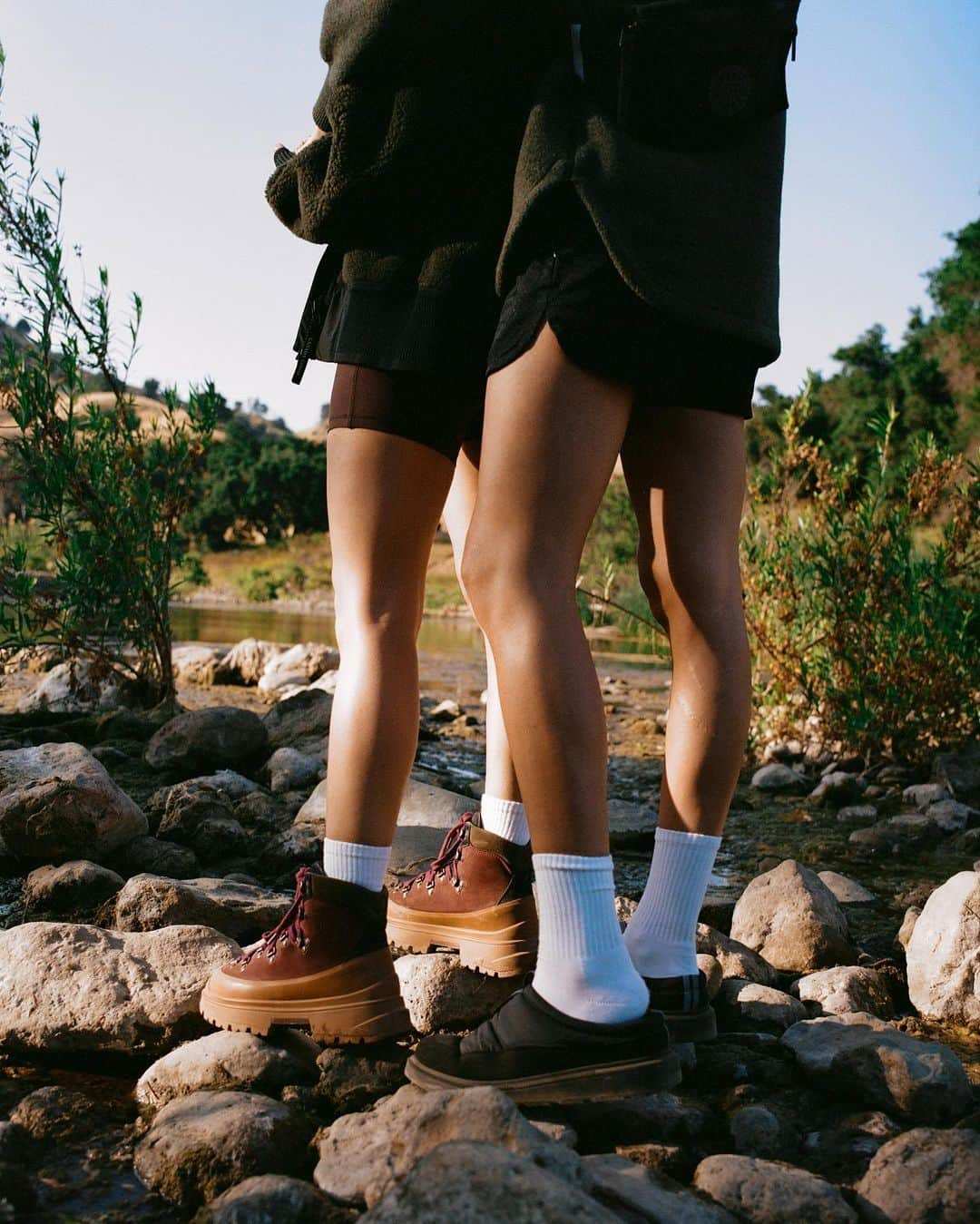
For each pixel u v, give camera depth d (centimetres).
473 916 183
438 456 172
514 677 144
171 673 476
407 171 165
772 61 151
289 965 161
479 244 167
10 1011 170
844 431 3000
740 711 163
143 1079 158
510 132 164
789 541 474
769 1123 143
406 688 169
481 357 169
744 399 162
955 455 457
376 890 166
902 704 448
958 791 416
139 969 176
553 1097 142
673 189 146
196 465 469
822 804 399
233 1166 131
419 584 175
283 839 289
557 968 144
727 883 288
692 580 162
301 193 175
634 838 327
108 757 392
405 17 159
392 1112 139
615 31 150
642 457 166
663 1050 144
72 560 445
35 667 621
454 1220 102
